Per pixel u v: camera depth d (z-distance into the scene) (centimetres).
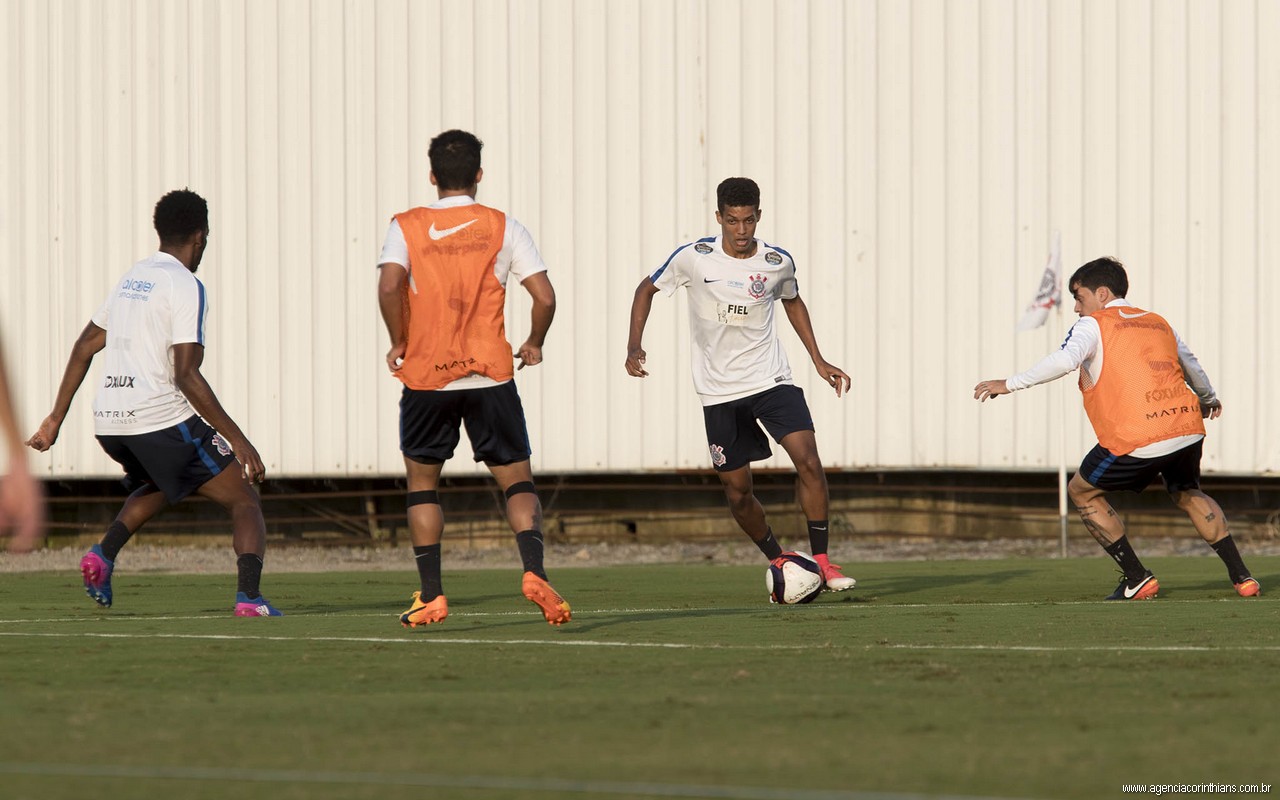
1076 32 4022
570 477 4453
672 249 4169
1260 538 4231
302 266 4281
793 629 1783
